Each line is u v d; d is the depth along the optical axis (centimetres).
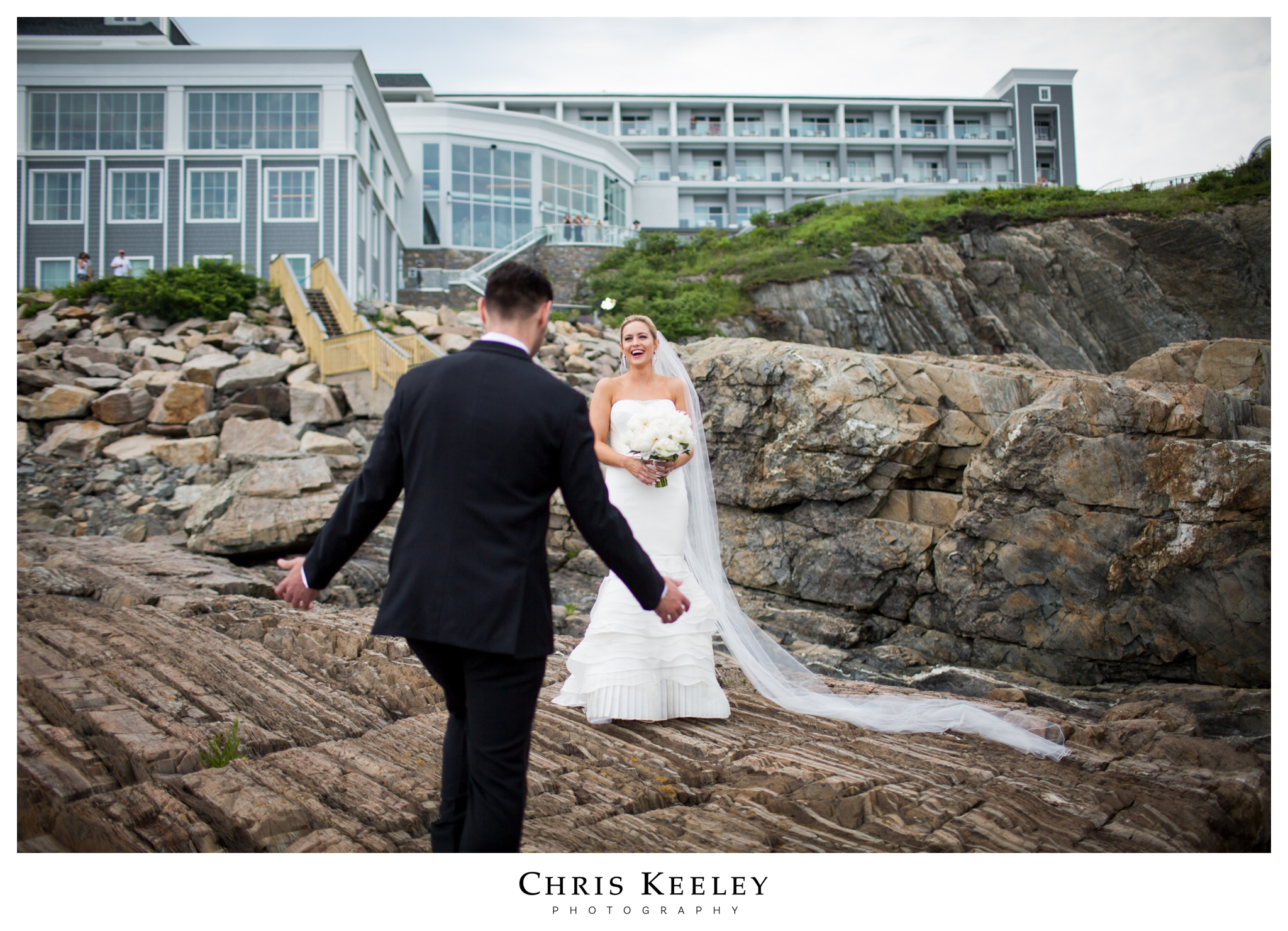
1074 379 696
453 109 3325
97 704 365
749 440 799
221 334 1659
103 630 502
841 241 2580
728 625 457
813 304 2386
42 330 1582
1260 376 669
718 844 255
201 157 2333
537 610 198
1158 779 327
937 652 681
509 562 194
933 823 276
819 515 763
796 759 333
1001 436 662
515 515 196
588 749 342
